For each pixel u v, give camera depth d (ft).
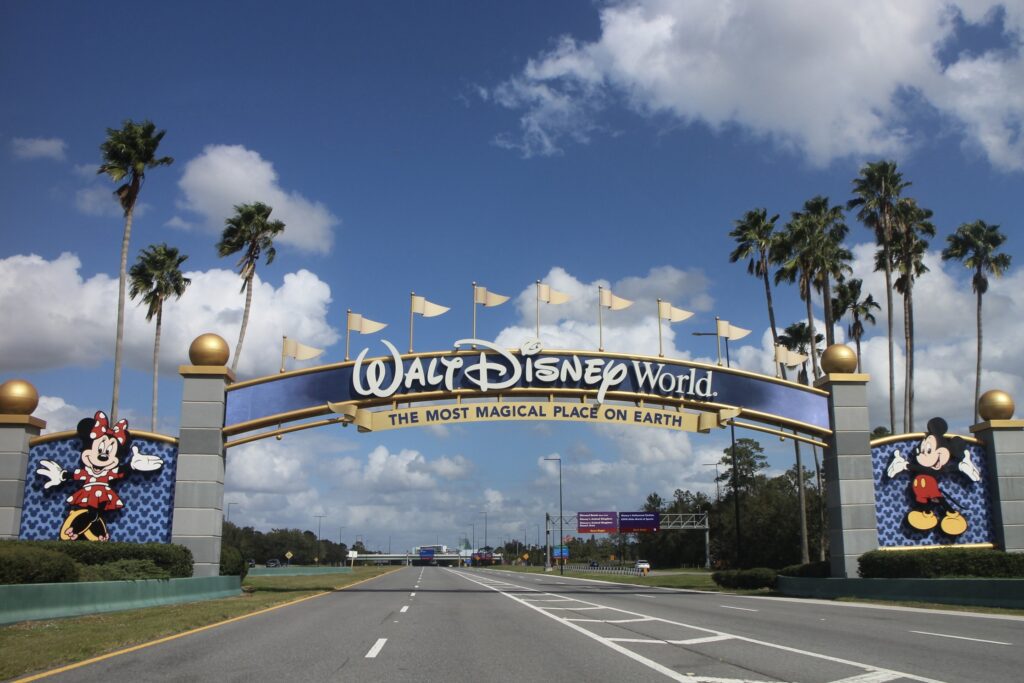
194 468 99.35
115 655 40.75
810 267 178.09
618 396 109.81
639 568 290.35
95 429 98.89
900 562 97.04
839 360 113.39
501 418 107.24
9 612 55.98
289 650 43.39
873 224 177.78
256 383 104.47
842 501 107.76
